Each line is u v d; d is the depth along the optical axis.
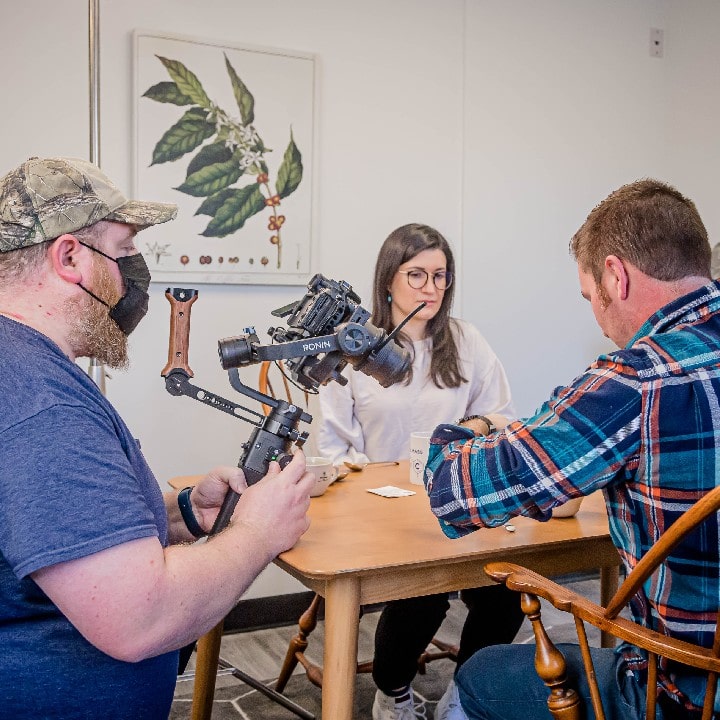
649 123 3.79
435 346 2.52
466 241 3.43
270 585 3.09
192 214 2.91
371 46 3.19
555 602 1.20
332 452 2.46
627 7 3.70
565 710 1.23
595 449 1.16
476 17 3.37
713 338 1.16
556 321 3.65
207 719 1.97
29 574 1.00
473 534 1.52
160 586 1.04
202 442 3.01
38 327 1.16
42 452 0.99
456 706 1.93
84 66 2.77
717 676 1.06
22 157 2.70
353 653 1.36
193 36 2.87
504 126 3.47
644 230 1.25
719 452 1.11
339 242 3.18
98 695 1.09
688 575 1.12
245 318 3.05
